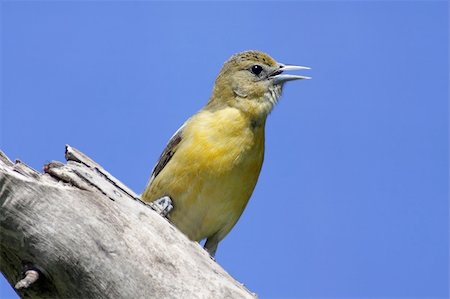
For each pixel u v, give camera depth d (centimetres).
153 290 1065
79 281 1049
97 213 1065
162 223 1120
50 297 1066
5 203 1009
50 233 1027
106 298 1055
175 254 1096
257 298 1124
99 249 1049
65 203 1047
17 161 1079
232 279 1130
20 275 1073
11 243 1034
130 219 1091
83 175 1102
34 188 1025
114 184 1151
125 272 1058
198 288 1086
